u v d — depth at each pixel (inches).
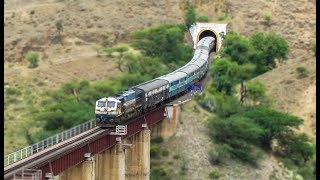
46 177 5167.3
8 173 4840.1
